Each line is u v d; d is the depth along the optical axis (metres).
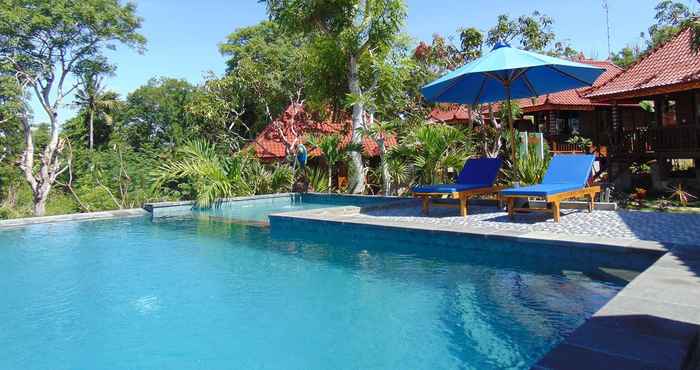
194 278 6.27
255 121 29.73
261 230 10.27
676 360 2.47
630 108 19.94
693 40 12.12
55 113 24.89
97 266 7.09
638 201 11.95
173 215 13.26
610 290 5.09
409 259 7.03
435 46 19.16
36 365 3.77
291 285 5.80
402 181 15.94
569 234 6.52
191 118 24.55
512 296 5.05
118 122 42.91
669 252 5.01
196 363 3.71
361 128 16.30
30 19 21.83
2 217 21.33
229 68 33.06
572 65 8.38
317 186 17.77
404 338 4.04
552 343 3.82
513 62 8.19
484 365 3.48
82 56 24.92
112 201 17.33
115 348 4.05
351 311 4.78
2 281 6.30
